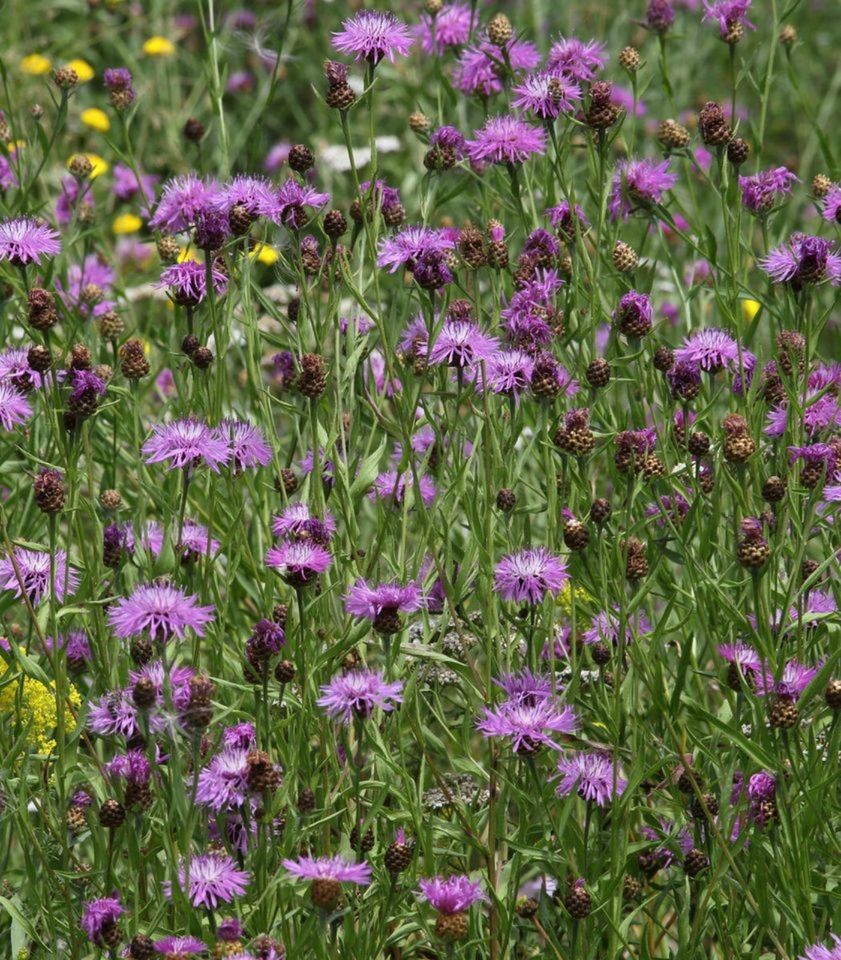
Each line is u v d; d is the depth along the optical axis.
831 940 5.76
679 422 7.18
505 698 6.14
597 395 6.45
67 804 6.02
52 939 5.60
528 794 6.21
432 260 6.16
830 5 17.30
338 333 6.41
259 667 5.86
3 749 6.20
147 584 6.05
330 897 5.09
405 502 6.44
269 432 6.64
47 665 6.43
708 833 5.90
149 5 14.44
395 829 6.26
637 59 7.88
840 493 6.07
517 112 7.68
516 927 6.06
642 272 7.84
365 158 11.99
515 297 6.70
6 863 6.03
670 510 6.62
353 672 5.52
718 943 6.38
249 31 13.83
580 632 6.82
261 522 7.19
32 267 7.70
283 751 6.04
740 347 6.59
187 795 5.49
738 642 6.21
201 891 5.27
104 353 8.02
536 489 6.95
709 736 6.38
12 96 11.25
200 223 6.59
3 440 7.76
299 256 6.62
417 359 6.30
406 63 12.34
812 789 5.53
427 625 6.22
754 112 15.20
